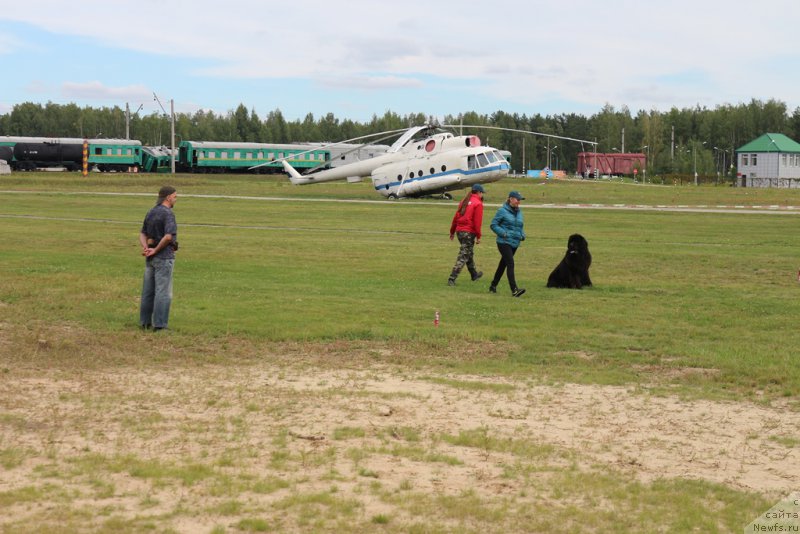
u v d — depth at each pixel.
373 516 6.38
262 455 7.85
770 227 37.53
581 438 8.67
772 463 7.98
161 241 13.71
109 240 29.17
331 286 18.78
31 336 13.22
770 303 16.95
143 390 10.40
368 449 8.06
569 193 66.06
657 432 8.93
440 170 55.88
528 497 6.91
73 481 7.03
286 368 11.77
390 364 12.06
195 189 67.75
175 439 8.31
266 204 51.44
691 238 32.41
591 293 18.25
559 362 12.23
